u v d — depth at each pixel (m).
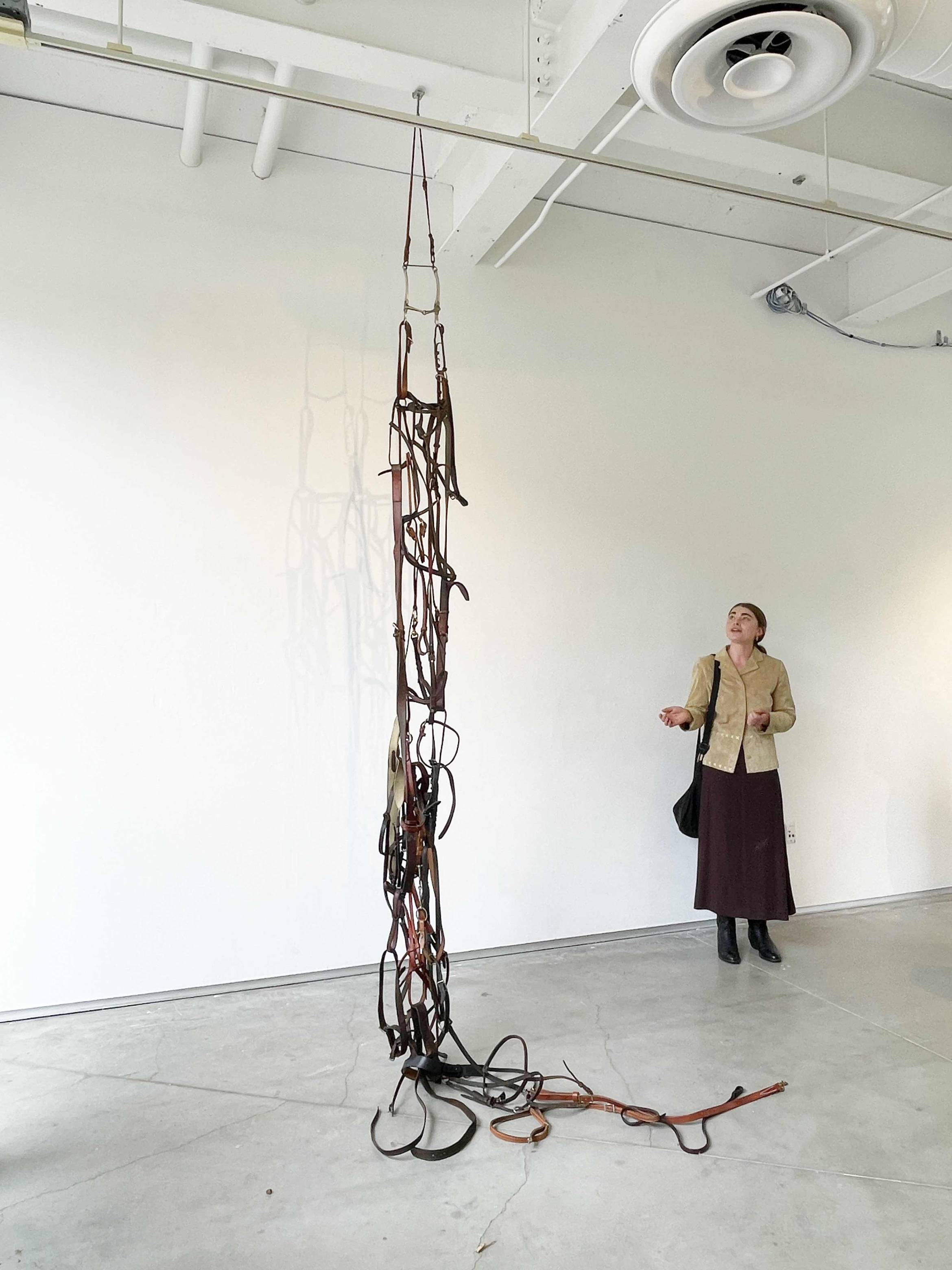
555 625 4.02
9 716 3.17
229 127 3.47
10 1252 1.96
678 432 4.31
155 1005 3.33
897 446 4.88
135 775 3.33
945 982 3.58
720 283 4.45
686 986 3.53
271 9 2.50
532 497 4.00
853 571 4.72
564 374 4.08
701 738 3.89
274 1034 3.07
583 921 4.05
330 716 3.61
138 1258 1.94
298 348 3.60
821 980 3.61
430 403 3.81
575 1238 2.02
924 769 4.88
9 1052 2.93
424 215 3.82
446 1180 2.23
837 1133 2.46
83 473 3.28
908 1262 1.95
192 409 3.43
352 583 3.66
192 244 3.45
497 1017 3.21
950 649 4.98
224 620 3.46
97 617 3.28
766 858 3.74
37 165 3.26
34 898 3.20
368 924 3.65
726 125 1.99
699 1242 2.01
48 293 3.25
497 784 3.90
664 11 1.70
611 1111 2.55
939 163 3.68
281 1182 2.22
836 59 1.76
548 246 4.08
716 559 4.38
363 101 3.33
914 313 4.96
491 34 2.76
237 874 3.46
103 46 2.93
